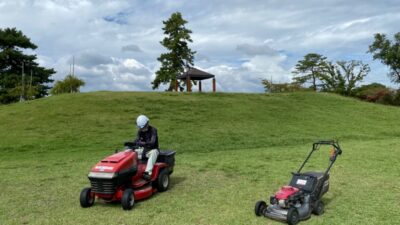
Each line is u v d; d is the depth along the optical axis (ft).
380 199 25.50
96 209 23.70
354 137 65.21
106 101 88.12
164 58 159.22
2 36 189.37
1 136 62.03
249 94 109.91
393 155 43.98
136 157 25.13
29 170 37.47
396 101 175.52
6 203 25.34
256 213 21.80
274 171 35.24
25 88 171.83
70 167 38.99
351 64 213.46
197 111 83.92
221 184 30.14
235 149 52.21
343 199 25.54
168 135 62.85
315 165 38.09
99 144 56.95
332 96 116.78
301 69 251.80
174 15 160.15
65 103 85.87
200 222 21.01
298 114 88.22
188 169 36.47
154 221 21.26
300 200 21.54
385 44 191.93
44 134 63.46
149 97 95.55
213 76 119.65
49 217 22.26
